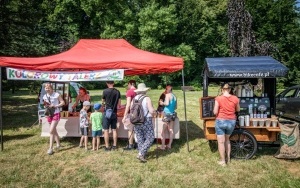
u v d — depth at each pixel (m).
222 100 5.86
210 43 42.19
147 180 5.39
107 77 7.09
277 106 12.17
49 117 6.99
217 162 6.30
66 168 6.05
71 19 36.00
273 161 6.34
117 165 6.16
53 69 7.51
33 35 15.70
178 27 40.84
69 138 8.55
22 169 5.96
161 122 7.46
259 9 36.34
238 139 6.44
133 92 6.88
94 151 7.21
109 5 35.31
